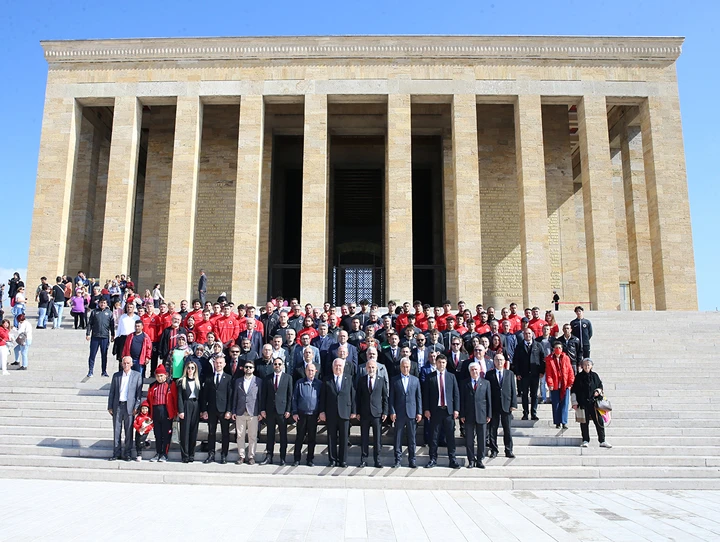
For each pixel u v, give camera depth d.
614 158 34.12
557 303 26.17
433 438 10.98
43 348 18.00
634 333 19.11
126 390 11.15
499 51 28.14
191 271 27.23
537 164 27.41
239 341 13.19
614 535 7.15
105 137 33.38
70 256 30.28
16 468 10.63
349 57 28.20
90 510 8.17
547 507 8.73
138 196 35.66
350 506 8.72
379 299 33.94
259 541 6.82
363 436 10.94
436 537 7.08
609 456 11.28
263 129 29.86
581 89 27.98
